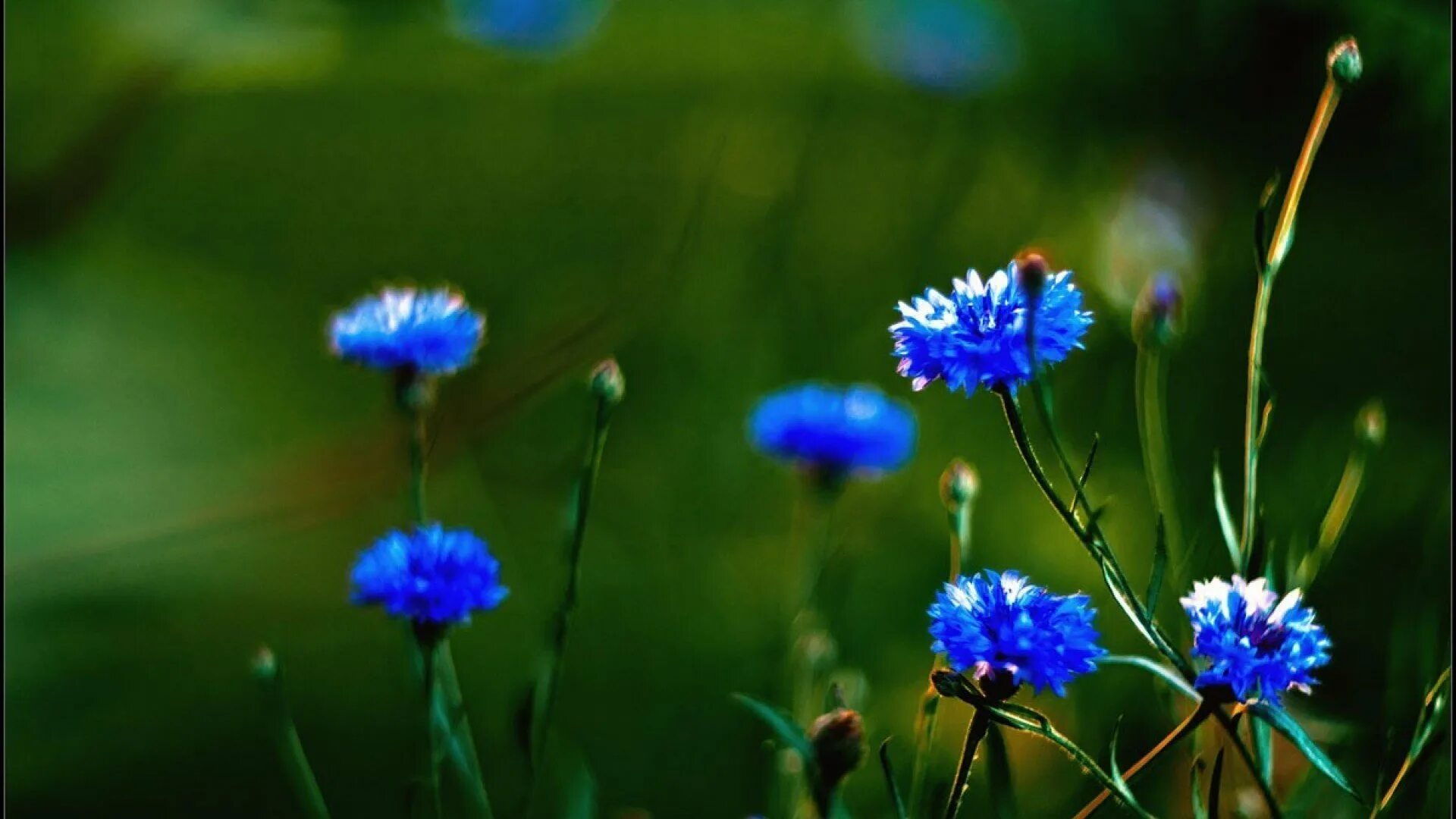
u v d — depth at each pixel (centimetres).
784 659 128
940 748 139
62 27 200
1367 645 129
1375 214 182
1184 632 112
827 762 103
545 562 191
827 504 130
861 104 248
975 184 226
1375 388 168
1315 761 100
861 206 234
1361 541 142
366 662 179
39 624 179
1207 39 188
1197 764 104
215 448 216
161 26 200
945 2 239
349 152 286
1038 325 101
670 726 155
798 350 210
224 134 284
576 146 281
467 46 265
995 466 185
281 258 270
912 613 163
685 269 222
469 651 175
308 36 201
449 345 113
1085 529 101
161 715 165
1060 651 100
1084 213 211
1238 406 173
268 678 111
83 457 208
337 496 203
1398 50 164
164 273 264
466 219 272
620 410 212
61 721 165
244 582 192
